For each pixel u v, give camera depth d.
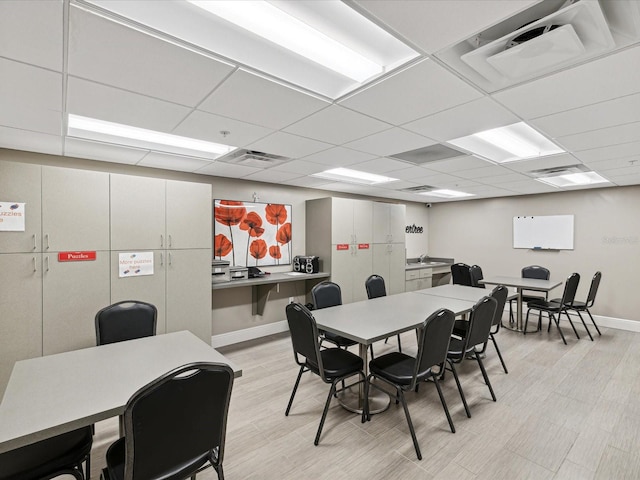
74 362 1.77
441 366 2.38
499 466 1.99
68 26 1.27
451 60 1.57
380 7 1.21
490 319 2.73
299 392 2.97
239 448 2.17
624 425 2.42
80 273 2.96
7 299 2.65
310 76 1.72
